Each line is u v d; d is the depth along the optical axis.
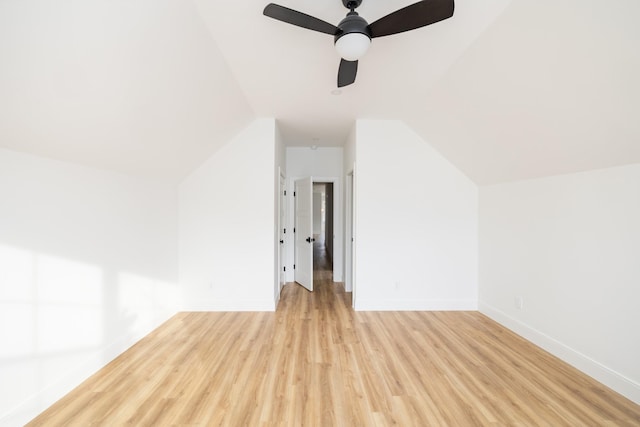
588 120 1.88
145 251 3.00
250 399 1.93
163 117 2.36
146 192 3.03
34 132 1.67
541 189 2.74
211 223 3.71
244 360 2.44
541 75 1.87
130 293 2.75
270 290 3.72
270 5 1.49
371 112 3.48
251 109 3.39
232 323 3.28
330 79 2.67
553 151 2.35
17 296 1.71
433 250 3.75
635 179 1.95
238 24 1.89
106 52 1.52
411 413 1.80
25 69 1.33
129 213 2.75
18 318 1.71
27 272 1.77
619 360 2.03
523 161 2.72
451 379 2.17
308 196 4.75
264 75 2.59
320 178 5.33
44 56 1.33
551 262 2.61
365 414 1.79
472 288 3.76
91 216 2.28
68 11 1.24
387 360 2.45
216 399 1.93
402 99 3.08
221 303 3.71
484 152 3.05
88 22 1.33
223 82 2.55
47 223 1.91
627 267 2.00
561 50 1.65
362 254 3.73
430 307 3.76
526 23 1.68
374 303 3.74
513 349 2.66
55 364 1.93
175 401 1.91
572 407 1.86
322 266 6.82
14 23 1.15
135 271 2.83
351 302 4.09
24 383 1.72
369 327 3.17
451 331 3.07
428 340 2.84
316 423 1.72
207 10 1.75
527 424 1.71
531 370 2.30
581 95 1.78
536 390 2.04
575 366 2.34
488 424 1.71
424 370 2.29
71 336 2.07
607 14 1.37
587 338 2.26
